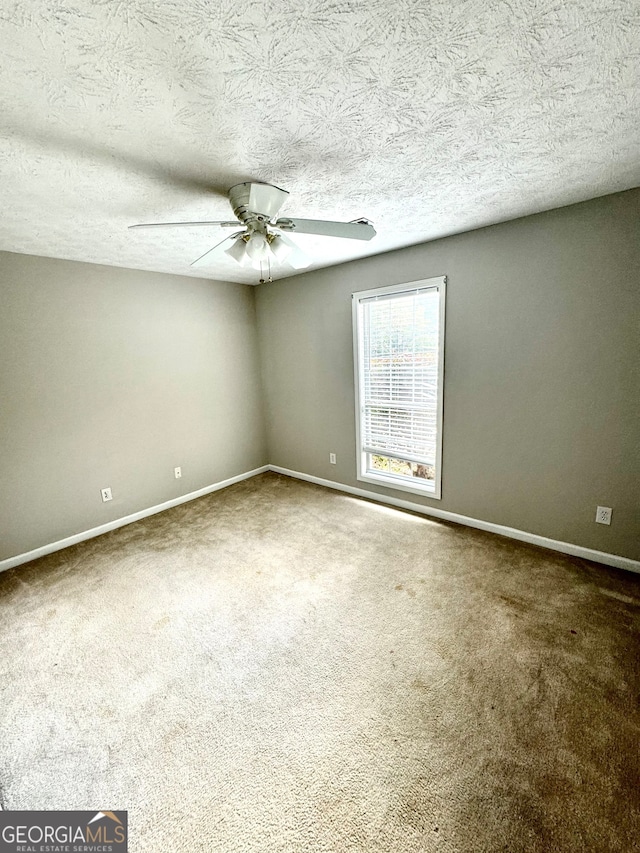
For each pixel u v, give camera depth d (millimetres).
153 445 3547
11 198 1770
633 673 1647
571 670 1675
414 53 1001
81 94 1083
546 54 1020
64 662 1851
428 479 3275
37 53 926
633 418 2184
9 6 805
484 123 1343
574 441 2410
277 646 1898
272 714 1544
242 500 3824
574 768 1292
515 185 1883
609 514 2352
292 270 3574
